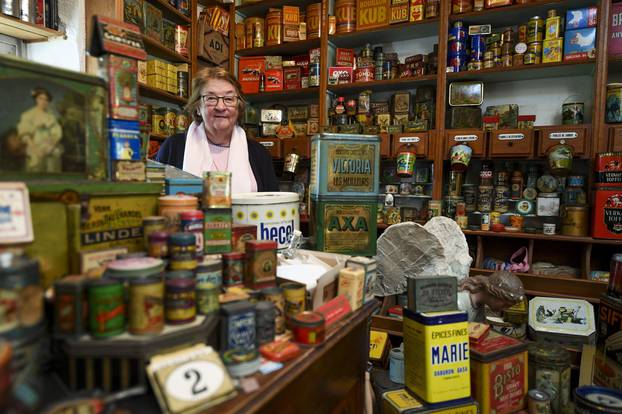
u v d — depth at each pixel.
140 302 0.62
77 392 0.57
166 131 3.05
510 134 2.64
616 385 1.47
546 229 2.53
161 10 3.10
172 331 0.65
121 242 0.84
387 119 3.15
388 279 2.08
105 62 0.82
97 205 0.79
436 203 2.80
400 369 1.66
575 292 2.36
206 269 0.82
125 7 2.58
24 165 0.69
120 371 0.61
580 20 2.54
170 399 0.58
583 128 2.48
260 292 0.87
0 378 0.45
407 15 3.03
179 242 0.76
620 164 2.28
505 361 1.47
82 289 0.62
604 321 1.58
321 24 3.37
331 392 0.98
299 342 0.85
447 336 1.31
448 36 2.91
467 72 2.83
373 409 1.65
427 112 3.04
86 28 2.47
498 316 2.42
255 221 1.22
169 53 3.08
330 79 3.31
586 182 2.67
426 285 1.34
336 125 3.20
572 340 2.16
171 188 1.03
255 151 2.30
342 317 1.00
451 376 1.31
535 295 2.45
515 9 2.73
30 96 0.70
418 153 2.92
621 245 2.57
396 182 3.27
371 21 3.18
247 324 0.74
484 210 2.73
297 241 1.31
